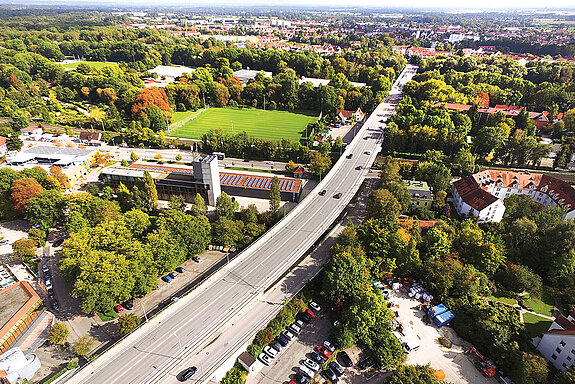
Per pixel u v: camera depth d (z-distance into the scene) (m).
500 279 144.12
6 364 98.25
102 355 101.38
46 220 163.00
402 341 119.25
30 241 147.12
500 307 126.00
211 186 181.88
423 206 183.88
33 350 110.44
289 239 150.38
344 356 114.69
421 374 100.75
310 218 165.00
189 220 148.88
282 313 122.19
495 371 109.94
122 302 127.25
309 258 150.75
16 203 166.12
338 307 125.69
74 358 109.75
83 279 116.06
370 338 116.44
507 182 192.25
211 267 147.25
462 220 176.00
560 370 106.81
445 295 134.25
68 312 125.38
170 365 99.00
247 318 117.94
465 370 111.38
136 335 107.62
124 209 175.50
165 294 133.50
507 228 161.38
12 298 120.88
